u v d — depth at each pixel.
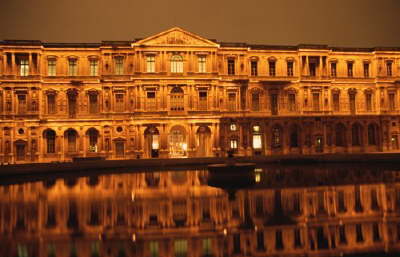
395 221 24.70
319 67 83.06
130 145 76.12
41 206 30.03
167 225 24.44
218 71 79.00
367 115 83.62
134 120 75.06
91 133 77.00
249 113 80.25
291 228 23.53
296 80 82.38
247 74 80.38
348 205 29.20
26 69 75.44
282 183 40.84
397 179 42.62
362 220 25.06
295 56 83.00
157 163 64.81
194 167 61.69
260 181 42.84
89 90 77.00
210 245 20.72
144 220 25.59
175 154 78.19
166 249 20.09
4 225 24.59
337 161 67.31
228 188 38.03
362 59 86.25
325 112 82.44
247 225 24.28
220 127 77.69
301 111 81.81
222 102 79.31
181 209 28.56
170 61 76.75
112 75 76.56
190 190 37.12
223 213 27.27
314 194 33.59
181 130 78.81
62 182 44.66
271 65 82.69
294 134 81.75
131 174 52.72
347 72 85.81
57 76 76.12
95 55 77.81
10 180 47.22
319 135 81.56
